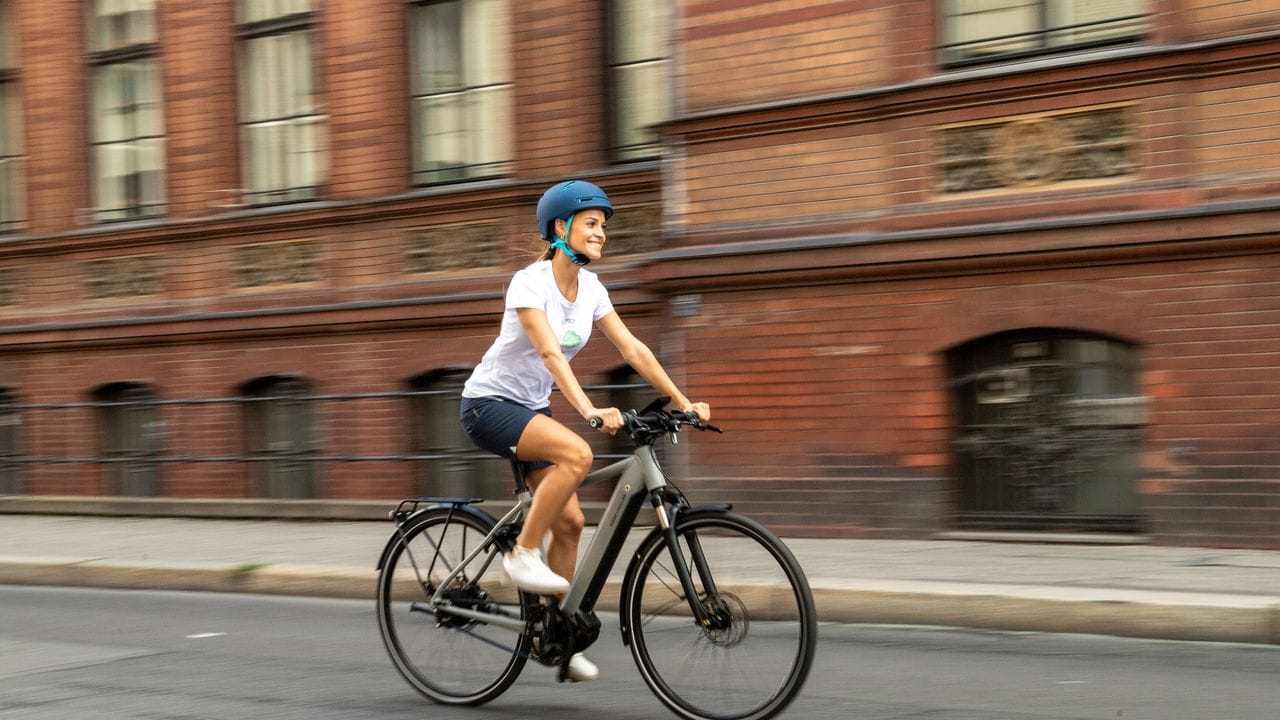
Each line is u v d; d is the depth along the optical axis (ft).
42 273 46.88
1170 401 26.53
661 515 15.58
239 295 42.73
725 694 15.30
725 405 30.94
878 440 29.35
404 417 38.93
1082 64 27.07
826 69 29.81
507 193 37.70
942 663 19.16
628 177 35.73
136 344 44.37
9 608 27.27
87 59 46.14
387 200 39.52
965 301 28.37
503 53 38.37
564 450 15.96
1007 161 28.02
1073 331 28.12
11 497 41.86
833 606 22.90
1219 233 25.73
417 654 17.90
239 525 36.60
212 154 43.32
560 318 16.06
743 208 30.73
